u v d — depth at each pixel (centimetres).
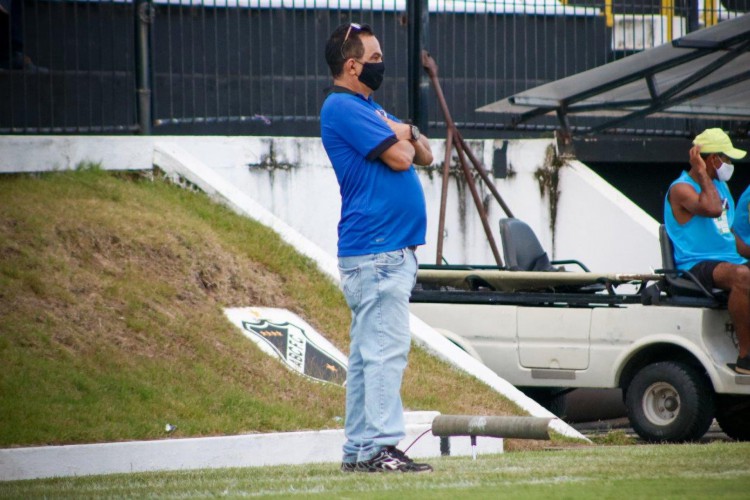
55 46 4372
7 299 2909
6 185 3662
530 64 5297
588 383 3522
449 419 2098
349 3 4891
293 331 3475
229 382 2977
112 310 3083
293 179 4625
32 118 4312
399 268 2000
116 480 1992
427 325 3662
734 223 3631
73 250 3316
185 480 1933
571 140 5250
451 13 5169
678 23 5578
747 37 4431
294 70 4841
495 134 5444
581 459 2197
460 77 5188
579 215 5156
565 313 3575
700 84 4984
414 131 2022
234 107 4753
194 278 3497
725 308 3319
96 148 4031
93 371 2747
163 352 2994
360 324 2017
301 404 3023
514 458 2292
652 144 5619
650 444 3198
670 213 3400
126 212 3700
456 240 5028
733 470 1872
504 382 3512
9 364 2627
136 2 4422
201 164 4247
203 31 4669
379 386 1991
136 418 2600
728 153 3381
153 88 4478
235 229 3944
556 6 5328
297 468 2175
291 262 3897
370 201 1992
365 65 2027
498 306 3703
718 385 3244
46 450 2314
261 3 4775
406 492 1609
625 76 4728
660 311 3372
